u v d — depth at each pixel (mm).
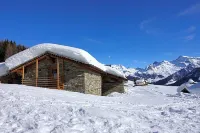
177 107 16469
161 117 12875
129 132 9461
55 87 33656
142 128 10211
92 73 34062
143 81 73438
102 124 10445
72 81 32781
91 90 33469
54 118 11039
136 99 24766
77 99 18953
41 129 9195
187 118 12648
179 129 10148
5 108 12398
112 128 9859
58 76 32438
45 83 34156
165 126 10648
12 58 36094
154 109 15914
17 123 9977
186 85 44344
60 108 13094
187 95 29719
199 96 27938
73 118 11102
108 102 19344
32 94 18609
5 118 10758
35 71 34938
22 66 34656
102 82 39406
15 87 22906
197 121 11859
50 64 34500
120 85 38969
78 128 9648
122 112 13297
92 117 11430
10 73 36156
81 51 35656
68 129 9367
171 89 63562
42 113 11781
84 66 32406
